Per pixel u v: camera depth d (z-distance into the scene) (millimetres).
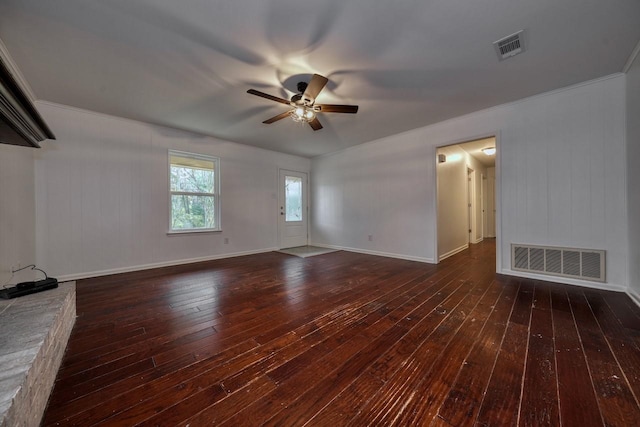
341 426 1029
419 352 1545
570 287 2711
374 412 1099
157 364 1450
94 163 3324
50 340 1247
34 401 998
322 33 1903
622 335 1694
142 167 3717
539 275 3006
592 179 2658
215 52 2115
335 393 1214
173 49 2070
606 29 1879
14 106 1235
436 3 1641
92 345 1649
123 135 3549
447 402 1146
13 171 2482
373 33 1906
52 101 2980
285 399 1178
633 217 2363
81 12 1671
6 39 1913
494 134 3277
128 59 2195
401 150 4355
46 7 1620
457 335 1743
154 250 3826
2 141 1547
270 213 5371
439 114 3494
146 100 2980
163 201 3918
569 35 1944
